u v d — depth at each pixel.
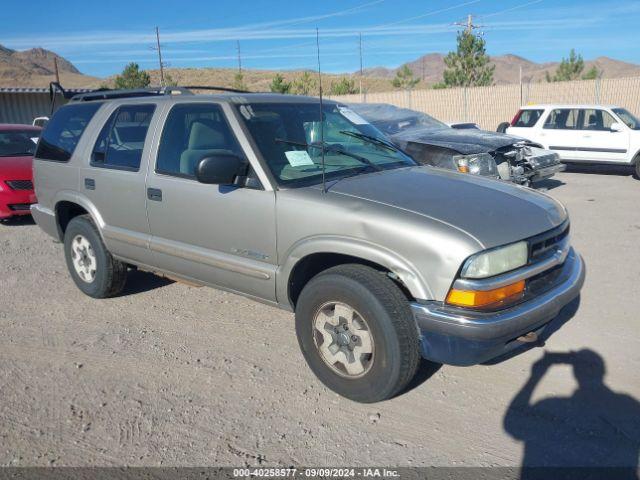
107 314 5.10
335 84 33.28
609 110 13.30
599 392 3.60
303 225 3.54
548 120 14.17
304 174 3.86
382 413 3.45
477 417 3.38
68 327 4.83
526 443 3.13
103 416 3.48
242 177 3.87
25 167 9.15
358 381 3.43
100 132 5.04
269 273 3.78
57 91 6.53
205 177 3.63
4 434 3.31
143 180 4.51
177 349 4.37
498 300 3.12
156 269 4.71
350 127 4.67
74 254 5.43
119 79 35.31
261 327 4.74
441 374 3.88
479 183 4.00
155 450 3.14
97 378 3.95
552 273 3.54
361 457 3.05
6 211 8.90
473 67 31.25
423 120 10.49
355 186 3.67
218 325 4.80
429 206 3.37
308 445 3.16
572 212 8.91
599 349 4.16
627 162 12.93
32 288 5.88
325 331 3.56
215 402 3.61
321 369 3.63
